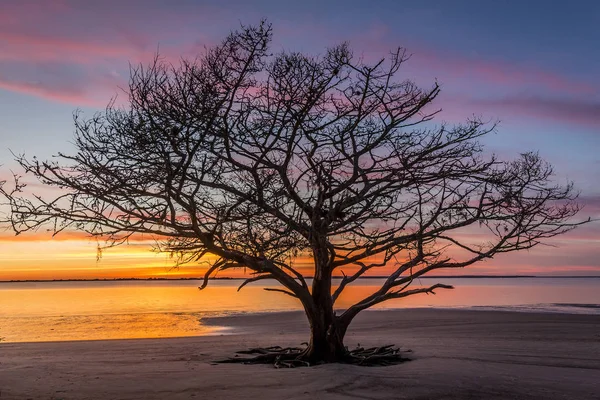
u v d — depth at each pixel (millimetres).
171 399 8852
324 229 11766
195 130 10531
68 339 22312
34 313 35281
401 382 10125
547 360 13359
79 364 12961
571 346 16547
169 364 12898
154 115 10508
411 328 23281
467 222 12016
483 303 42281
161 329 25734
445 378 10547
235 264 12086
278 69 10984
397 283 12703
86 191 10539
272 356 13297
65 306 42562
